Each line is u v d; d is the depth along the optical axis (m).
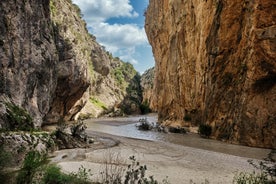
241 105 27.34
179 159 19.31
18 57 25.95
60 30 54.38
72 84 55.91
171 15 54.69
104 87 105.12
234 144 27.20
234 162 18.42
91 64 97.75
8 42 24.31
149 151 22.52
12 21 25.41
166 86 57.97
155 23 69.94
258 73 25.44
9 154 9.09
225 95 30.72
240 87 28.34
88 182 10.41
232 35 30.44
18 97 25.08
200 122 39.88
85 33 95.81
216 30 32.88
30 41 29.94
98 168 15.00
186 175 14.50
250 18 26.95
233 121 28.56
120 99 113.00
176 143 28.02
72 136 25.67
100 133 36.78
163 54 63.75
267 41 24.44
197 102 41.09
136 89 141.00
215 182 13.24
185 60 46.34
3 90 22.67
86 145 24.53
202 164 17.70
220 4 32.31
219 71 32.19
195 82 42.62
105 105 97.44
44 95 33.81
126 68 157.12
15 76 25.05
